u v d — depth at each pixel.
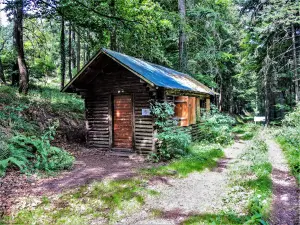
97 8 10.34
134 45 14.70
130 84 9.48
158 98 8.88
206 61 19.45
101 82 10.19
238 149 11.34
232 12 20.69
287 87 18.00
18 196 5.18
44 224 4.46
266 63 14.92
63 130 11.07
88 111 10.55
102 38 13.59
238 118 26.61
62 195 5.39
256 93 23.94
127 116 9.74
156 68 11.00
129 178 6.48
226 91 26.09
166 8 18.80
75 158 8.77
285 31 14.41
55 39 22.81
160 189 6.02
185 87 10.02
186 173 7.23
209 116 12.95
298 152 8.70
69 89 10.12
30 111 10.73
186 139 8.63
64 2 8.75
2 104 10.27
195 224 4.38
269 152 10.06
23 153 7.15
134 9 12.80
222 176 7.21
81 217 4.73
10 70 16.83
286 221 4.48
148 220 4.63
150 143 9.00
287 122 14.60
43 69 19.00
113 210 5.00
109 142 10.03
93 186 5.91
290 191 5.89
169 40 19.75
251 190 5.77
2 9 10.40
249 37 16.17
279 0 11.95
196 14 17.98
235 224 4.27
